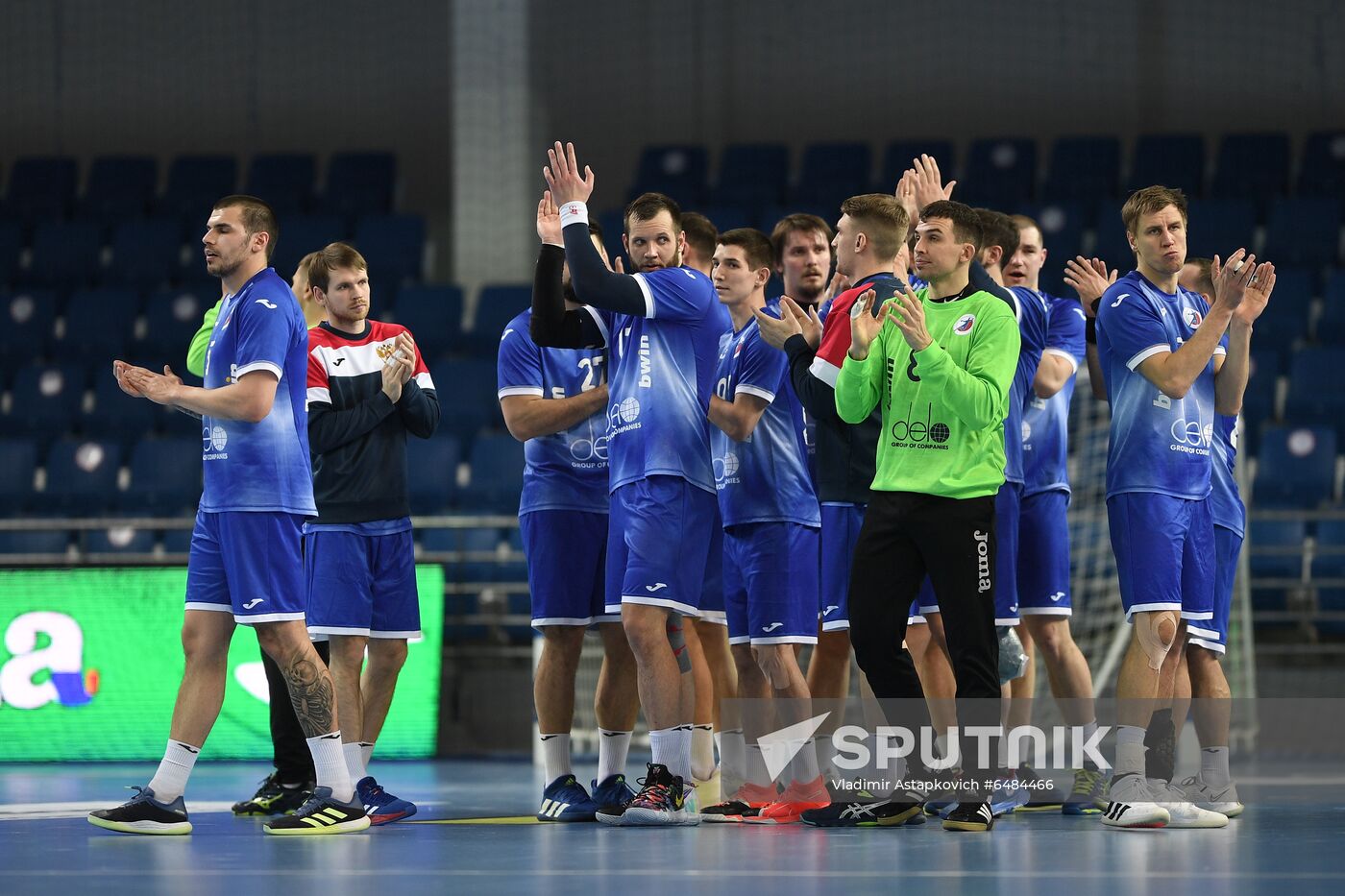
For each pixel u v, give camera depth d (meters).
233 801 24.52
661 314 19.33
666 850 16.09
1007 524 21.34
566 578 20.98
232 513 18.66
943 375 17.41
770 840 17.02
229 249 19.20
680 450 19.28
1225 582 20.81
